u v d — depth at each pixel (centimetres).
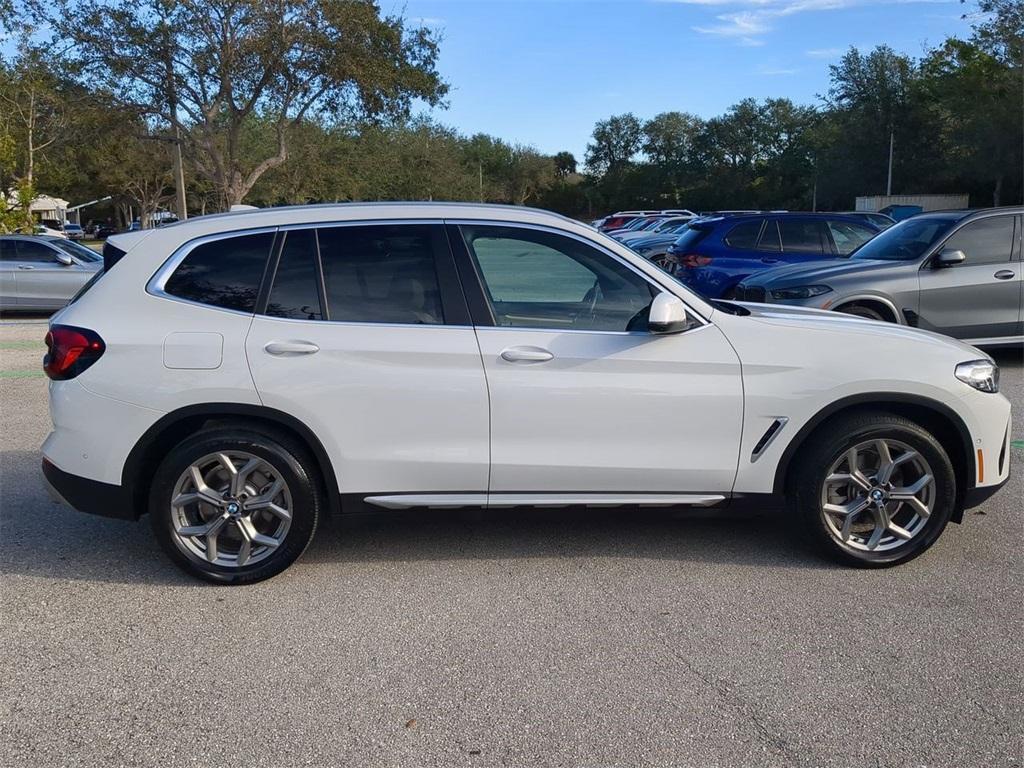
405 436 431
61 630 397
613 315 445
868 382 439
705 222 1277
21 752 308
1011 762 301
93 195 6900
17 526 527
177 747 311
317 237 442
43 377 1016
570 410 433
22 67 3044
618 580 448
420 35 3116
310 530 439
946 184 5191
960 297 912
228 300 433
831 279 905
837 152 5494
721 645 380
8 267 1592
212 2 2827
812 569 460
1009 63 4200
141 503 445
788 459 447
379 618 407
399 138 5038
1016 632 391
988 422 454
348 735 317
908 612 411
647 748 309
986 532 512
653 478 443
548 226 449
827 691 344
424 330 432
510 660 369
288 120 3491
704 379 437
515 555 481
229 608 419
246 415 429
